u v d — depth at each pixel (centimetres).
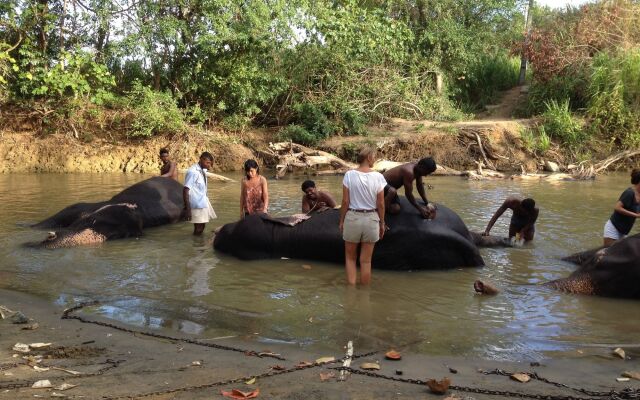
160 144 2045
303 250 859
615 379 452
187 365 464
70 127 2058
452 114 2488
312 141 2156
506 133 2141
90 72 2052
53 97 2058
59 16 2050
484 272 808
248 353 496
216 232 943
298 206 1266
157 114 2020
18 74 2005
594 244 957
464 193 1490
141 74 2308
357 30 2219
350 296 689
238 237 872
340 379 437
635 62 2186
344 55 2269
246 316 609
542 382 441
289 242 863
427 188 1582
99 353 493
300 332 563
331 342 536
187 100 2277
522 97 2716
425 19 2644
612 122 2173
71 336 537
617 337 564
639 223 1066
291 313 622
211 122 2244
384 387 422
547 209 1264
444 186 1631
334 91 2308
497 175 1859
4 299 655
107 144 2044
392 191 810
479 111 2806
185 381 427
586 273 722
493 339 551
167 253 887
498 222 1119
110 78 2089
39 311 615
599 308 659
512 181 1762
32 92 1945
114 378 430
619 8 2430
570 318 622
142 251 896
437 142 2092
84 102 2097
